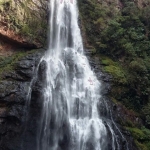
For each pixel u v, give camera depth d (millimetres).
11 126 11477
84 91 13867
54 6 17078
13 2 14875
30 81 12617
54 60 14430
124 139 12766
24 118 11719
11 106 11727
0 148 11133
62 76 13875
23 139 11430
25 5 15539
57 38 16281
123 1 20203
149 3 20922
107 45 16828
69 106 12914
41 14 16266
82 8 18141
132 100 15102
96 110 13305
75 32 17047
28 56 13797
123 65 16281
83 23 17688
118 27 17031
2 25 14133
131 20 18000
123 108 14312
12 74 12523
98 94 14000
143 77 15492
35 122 11812
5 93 11742
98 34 17562
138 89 15289
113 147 12352
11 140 11312
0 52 14062
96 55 16453
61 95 12961
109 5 19438
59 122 12250
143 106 15125
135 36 17094
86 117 13008
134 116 14547
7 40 14422
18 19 14781
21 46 14820
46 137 11805
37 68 13328
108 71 15156
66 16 17172
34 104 12070
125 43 16672
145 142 13531
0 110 11461
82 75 14477
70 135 12008
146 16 18766
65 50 15820
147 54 16906
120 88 14883
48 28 16203
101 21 17812
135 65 15570
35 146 11484
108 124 12898
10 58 13789
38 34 15523
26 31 14844
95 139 12242
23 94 12031
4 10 14352
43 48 15391
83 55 16125
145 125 14578
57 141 11828
